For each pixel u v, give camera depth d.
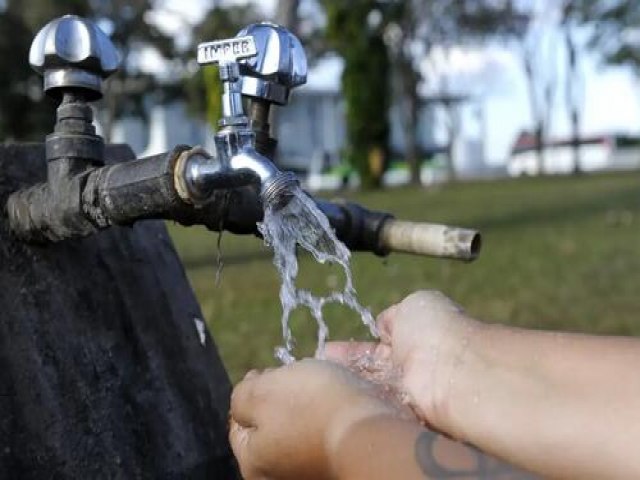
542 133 31.59
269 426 0.82
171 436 1.31
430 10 26.09
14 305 1.20
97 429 1.22
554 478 0.82
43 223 1.19
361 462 0.73
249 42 1.01
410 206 13.73
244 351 3.66
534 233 9.30
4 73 22.95
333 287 5.10
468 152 41.19
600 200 14.43
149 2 22.67
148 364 1.34
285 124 39.41
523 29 29.05
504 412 0.85
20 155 1.30
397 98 30.70
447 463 0.71
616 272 6.29
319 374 0.83
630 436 0.80
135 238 1.44
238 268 6.54
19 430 1.13
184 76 26.48
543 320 4.49
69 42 1.16
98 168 1.16
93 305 1.30
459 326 0.96
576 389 0.85
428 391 0.92
